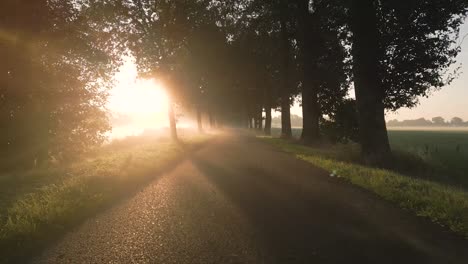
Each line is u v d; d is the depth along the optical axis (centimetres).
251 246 498
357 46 1532
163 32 3033
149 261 460
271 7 2430
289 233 548
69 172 1280
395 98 2005
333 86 2653
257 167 1283
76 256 489
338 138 2497
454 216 612
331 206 705
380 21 1839
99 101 1878
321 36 2447
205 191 882
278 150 2002
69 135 1744
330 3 2183
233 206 721
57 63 1784
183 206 738
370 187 874
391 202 736
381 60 1864
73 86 1773
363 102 1517
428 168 1522
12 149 1527
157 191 909
